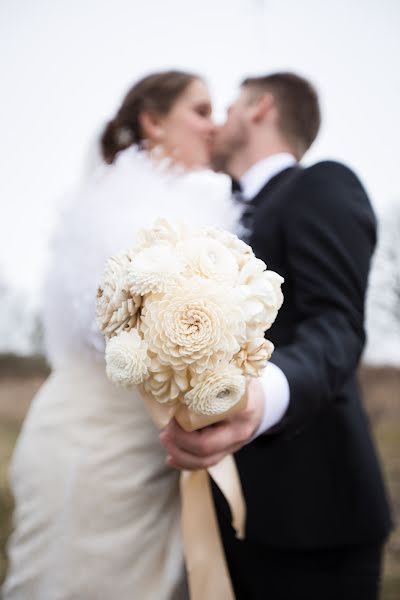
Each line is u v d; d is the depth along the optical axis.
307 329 1.26
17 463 1.66
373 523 1.46
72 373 1.61
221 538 1.51
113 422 1.54
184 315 0.77
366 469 1.48
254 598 1.50
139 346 0.79
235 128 1.79
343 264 1.33
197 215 1.43
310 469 1.44
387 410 3.62
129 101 1.88
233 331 0.79
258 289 0.82
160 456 1.55
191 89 1.88
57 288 1.53
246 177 1.77
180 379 0.80
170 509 1.56
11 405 3.98
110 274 0.86
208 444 0.94
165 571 1.50
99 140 1.92
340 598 1.45
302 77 1.82
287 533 1.41
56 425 1.57
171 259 0.81
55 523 1.51
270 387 1.05
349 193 1.42
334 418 1.47
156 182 1.49
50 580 1.49
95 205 1.46
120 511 1.50
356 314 1.30
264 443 1.13
